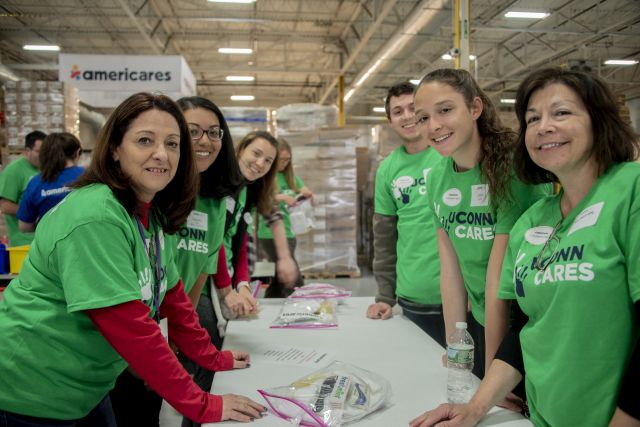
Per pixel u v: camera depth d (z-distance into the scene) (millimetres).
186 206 1245
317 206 5590
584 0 6281
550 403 944
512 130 1375
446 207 1508
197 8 8328
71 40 9914
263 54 11180
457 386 1190
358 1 7859
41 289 980
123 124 1021
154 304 1178
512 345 1116
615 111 938
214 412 1033
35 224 3307
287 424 1029
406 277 1964
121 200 1016
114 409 1460
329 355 1458
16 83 4887
